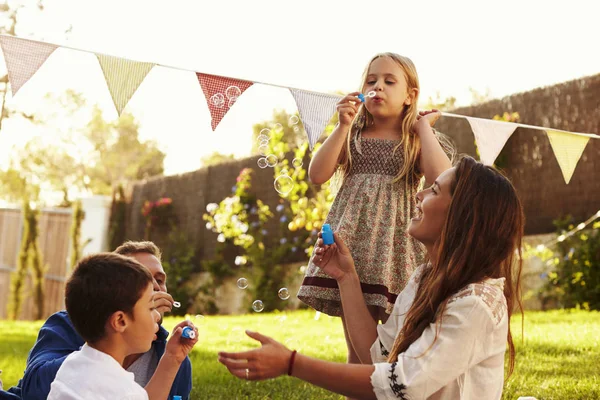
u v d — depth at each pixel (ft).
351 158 9.12
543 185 24.25
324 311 8.91
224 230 30.27
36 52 8.32
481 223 6.21
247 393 11.40
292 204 27.22
